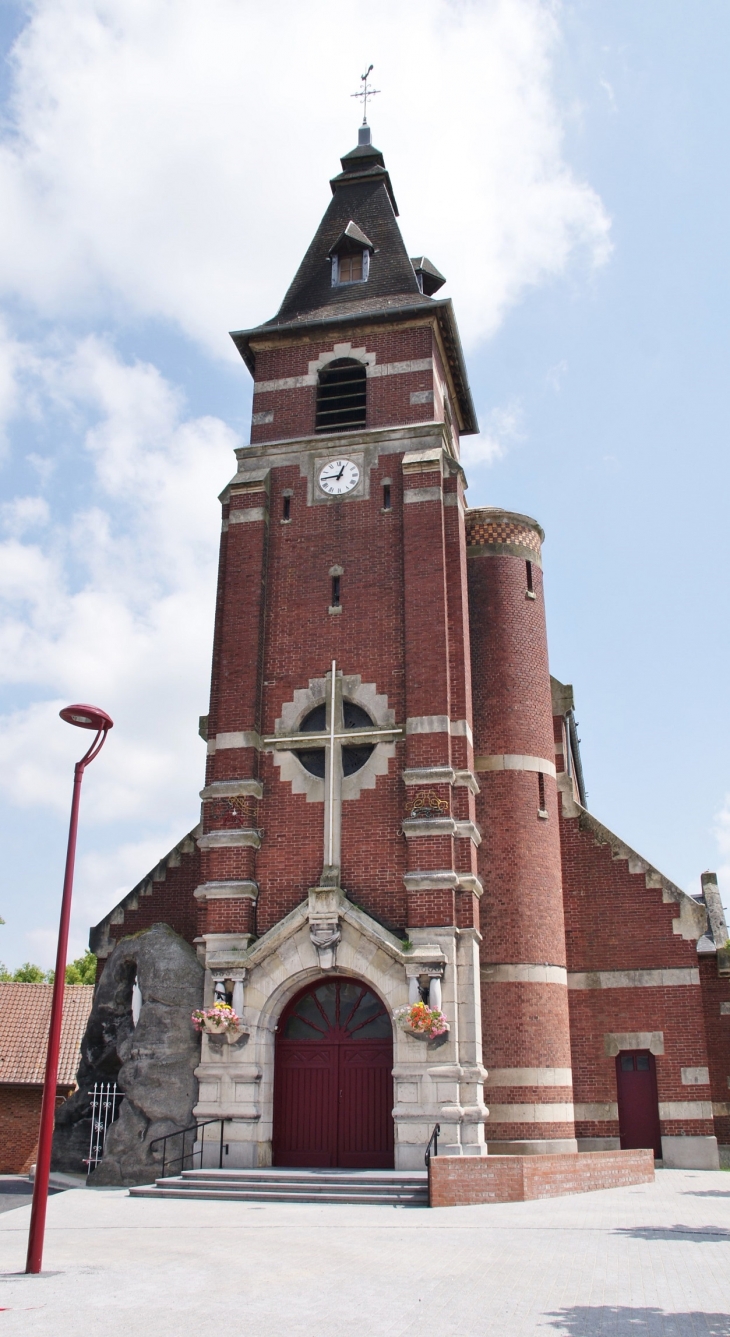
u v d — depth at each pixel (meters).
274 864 22.25
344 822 22.06
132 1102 20.89
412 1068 19.72
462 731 22.38
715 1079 24.44
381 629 23.48
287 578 24.52
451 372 28.38
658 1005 24.25
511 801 24.05
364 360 26.22
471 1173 16.77
